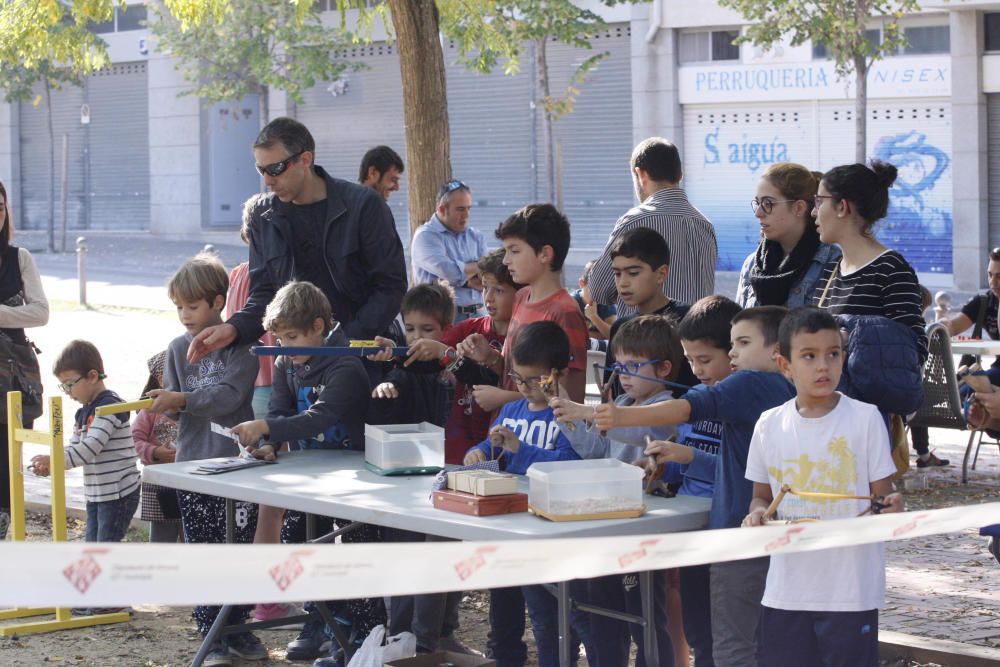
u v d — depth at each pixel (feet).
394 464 14.76
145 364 45.39
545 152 76.28
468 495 12.48
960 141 67.46
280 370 17.15
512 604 15.51
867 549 11.45
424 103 28.84
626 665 14.34
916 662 15.90
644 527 12.01
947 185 68.74
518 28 67.92
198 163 105.19
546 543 7.82
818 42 62.18
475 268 25.48
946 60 67.67
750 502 12.25
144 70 109.09
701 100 76.79
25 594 6.67
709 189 77.56
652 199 19.01
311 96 98.17
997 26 66.69
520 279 15.92
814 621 11.53
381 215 18.03
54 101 114.62
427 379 17.20
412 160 29.07
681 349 14.11
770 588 11.66
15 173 116.88
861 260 14.39
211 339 16.92
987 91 66.90
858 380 13.24
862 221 14.39
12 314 20.68
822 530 8.99
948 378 25.73
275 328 16.20
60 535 17.99
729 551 8.66
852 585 11.38
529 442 14.44
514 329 16.12
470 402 17.12
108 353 48.34
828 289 14.71
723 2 62.59
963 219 67.87
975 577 19.58
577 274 76.84
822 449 11.44
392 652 14.52
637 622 12.86
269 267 18.11
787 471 11.61
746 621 12.76
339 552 7.27
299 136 17.40
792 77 73.00
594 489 12.09
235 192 107.55
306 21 85.30
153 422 20.07
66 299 69.36
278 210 18.01
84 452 18.58
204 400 16.72
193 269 17.58
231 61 85.61
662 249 15.84
